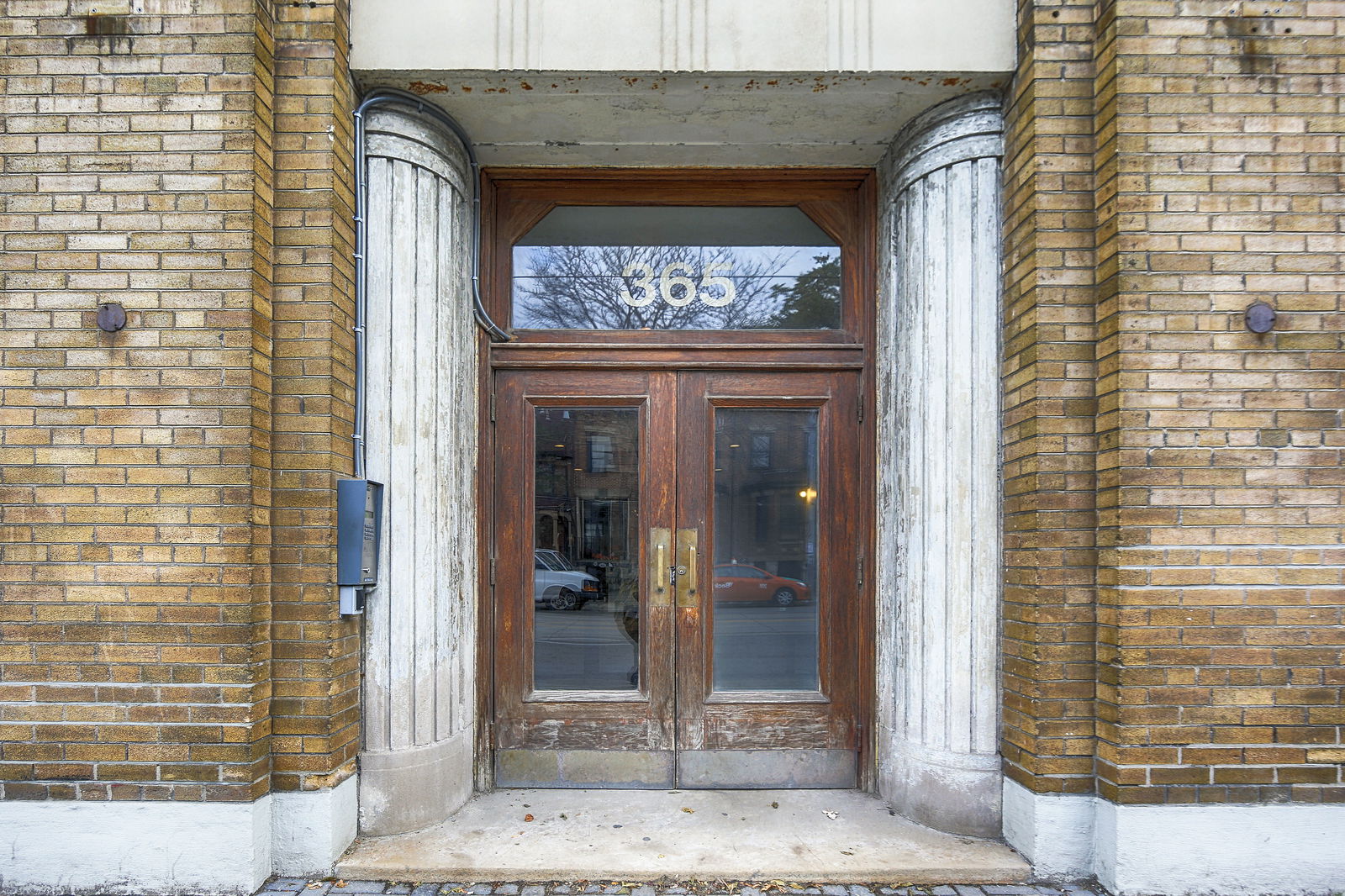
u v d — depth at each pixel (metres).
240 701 3.08
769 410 4.32
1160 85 3.20
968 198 3.69
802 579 4.27
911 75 3.51
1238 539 3.14
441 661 3.71
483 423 4.19
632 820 3.73
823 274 4.39
